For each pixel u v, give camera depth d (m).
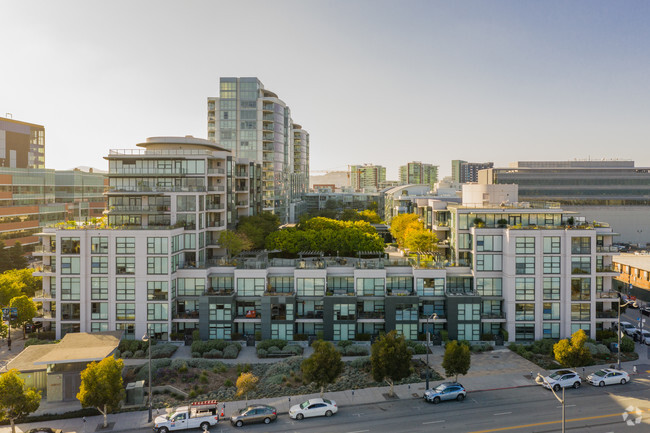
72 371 49.59
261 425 42.88
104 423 43.06
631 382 52.78
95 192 172.50
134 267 66.44
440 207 84.81
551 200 166.88
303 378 52.03
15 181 127.12
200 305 66.38
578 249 66.69
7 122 150.75
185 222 74.25
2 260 102.50
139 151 81.12
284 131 156.12
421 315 68.19
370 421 43.41
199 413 42.69
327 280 70.44
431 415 44.56
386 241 136.38
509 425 42.22
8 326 65.44
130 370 55.56
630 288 85.19
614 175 166.62
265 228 97.56
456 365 49.31
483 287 68.81
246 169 100.19
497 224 71.00
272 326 65.88
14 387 39.59
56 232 66.19
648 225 161.75
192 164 79.00
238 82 136.12
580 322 66.69
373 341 65.44
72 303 66.81
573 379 51.31
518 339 66.94
